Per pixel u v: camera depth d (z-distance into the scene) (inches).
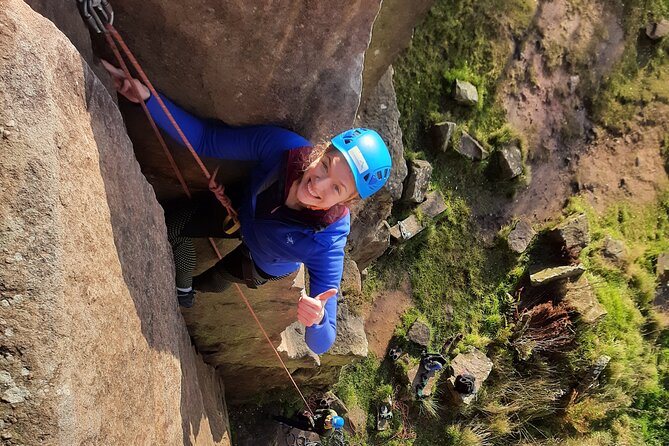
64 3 71.3
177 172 102.7
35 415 51.6
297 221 92.5
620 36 327.9
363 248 225.3
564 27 309.3
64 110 59.3
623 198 334.6
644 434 330.6
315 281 98.7
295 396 228.2
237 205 107.7
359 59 97.0
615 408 322.0
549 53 304.7
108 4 77.0
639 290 331.6
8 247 51.7
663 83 339.9
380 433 268.5
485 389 297.0
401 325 276.1
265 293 137.3
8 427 50.6
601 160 329.7
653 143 340.2
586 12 317.1
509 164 286.4
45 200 54.2
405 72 260.7
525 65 297.6
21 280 51.9
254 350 167.3
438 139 268.5
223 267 113.8
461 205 288.0
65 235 55.7
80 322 57.2
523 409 305.1
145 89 88.4
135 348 72.3
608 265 324.8
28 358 51.5
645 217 338.6
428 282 283.7
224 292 135.3
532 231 301.9
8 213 52.1
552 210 315.9
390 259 274.2
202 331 150.9
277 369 195.6
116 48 83.1
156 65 88.8
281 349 168.6
